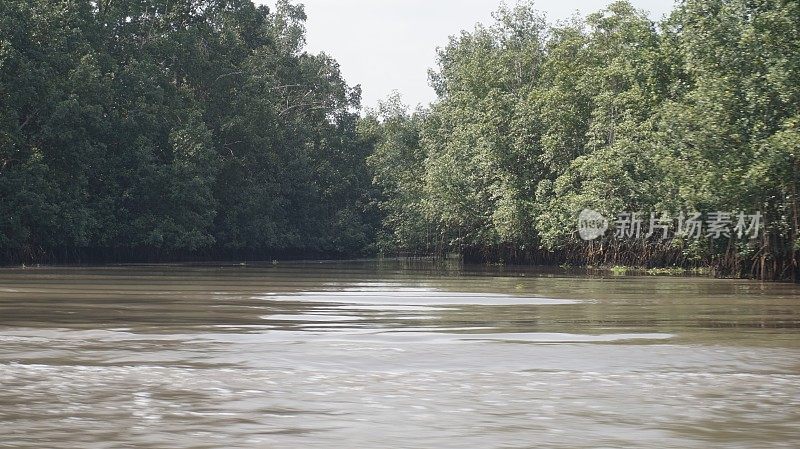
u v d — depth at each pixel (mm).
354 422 9578
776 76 40312
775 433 9133
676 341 16781
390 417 9836
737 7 42969
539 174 68688
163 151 81562
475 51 84875
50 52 69188
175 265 70750
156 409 10172
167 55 83688
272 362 13750
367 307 25562
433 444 8680
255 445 8586
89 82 70625
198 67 86125
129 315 22047
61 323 19859
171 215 79688
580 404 10578
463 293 32844
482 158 69688
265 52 106125
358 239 108062
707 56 43562
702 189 42750
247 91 91000
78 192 71375
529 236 68750
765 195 42625
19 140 67000
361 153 113250
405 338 17172
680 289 36062
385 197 111438
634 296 31125
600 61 64250
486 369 13172
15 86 66312
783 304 27141
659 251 58375
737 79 42594
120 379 12125
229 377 12344
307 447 8531
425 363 13750
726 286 38719
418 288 36500
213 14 92000
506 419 9758
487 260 80250
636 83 53969
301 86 110500
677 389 11555
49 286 35531
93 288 34156
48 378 12164
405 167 102688
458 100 79562
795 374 12773
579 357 14469
